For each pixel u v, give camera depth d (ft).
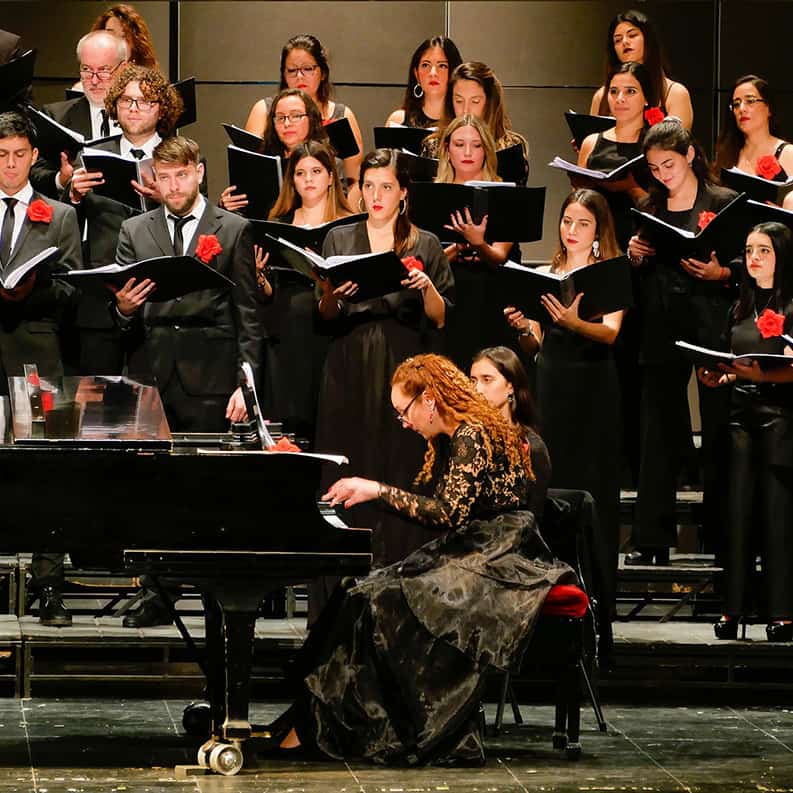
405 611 44.45
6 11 81.25
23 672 52.75
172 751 45.32
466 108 62.90
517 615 44.14
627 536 67.41
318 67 67.67
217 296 55.26
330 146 61.93
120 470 41.09
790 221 58.75
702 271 57.31
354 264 50.37
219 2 82.69
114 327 57.72
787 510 57.06
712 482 59.93
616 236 63.00
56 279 56.13
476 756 44.37
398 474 54.29
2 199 56.18
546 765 44.80
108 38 63.26
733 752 47.03
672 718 52.34
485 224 56.39
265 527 41.75
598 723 50.29
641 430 60.64
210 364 55.06
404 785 41.73
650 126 63.57
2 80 59.16
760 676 57.16
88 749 45.42
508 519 45.39
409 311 55.21
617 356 60.80
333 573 42.24
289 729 44.83
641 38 65.57
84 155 55.93
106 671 53.26
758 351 57.67
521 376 49.39
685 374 60.13
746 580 57.41
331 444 54.95
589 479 58.18
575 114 65.51
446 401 45.06
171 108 59.72
